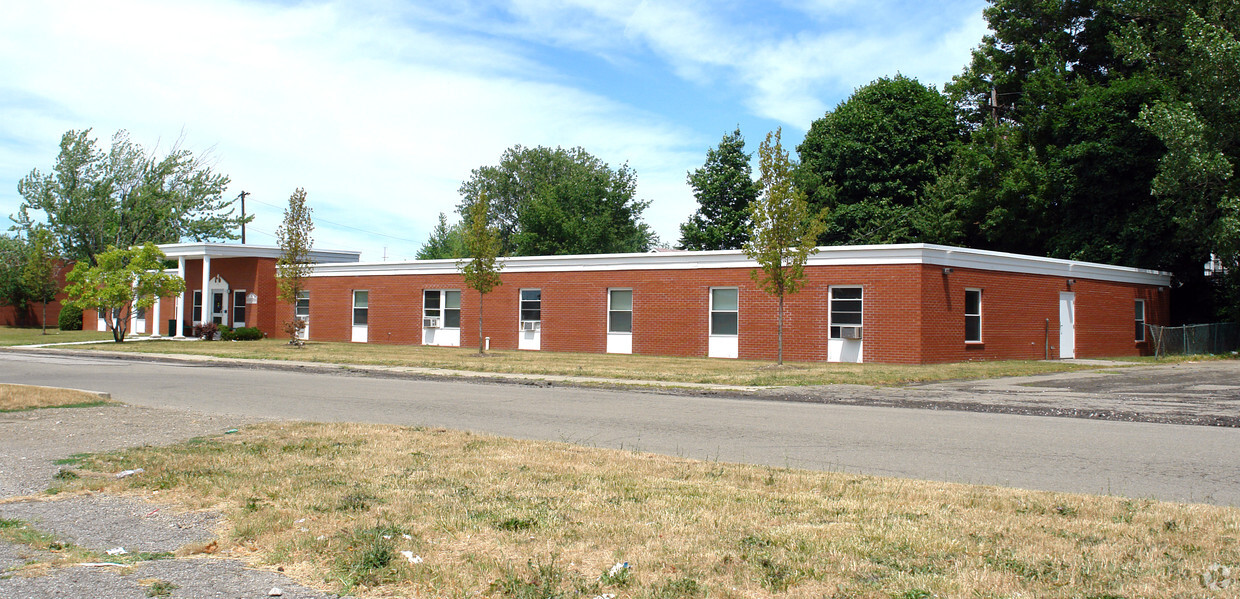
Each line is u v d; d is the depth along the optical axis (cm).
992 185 3653
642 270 2888
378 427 1073
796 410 1352
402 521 604
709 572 490
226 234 6334
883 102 4344
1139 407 1338
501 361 2422
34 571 517
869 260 2417
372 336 3638
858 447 968
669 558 514
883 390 1652
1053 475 797
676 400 1513
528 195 8088
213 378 1927
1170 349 2909
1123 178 3288
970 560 507
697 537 558
